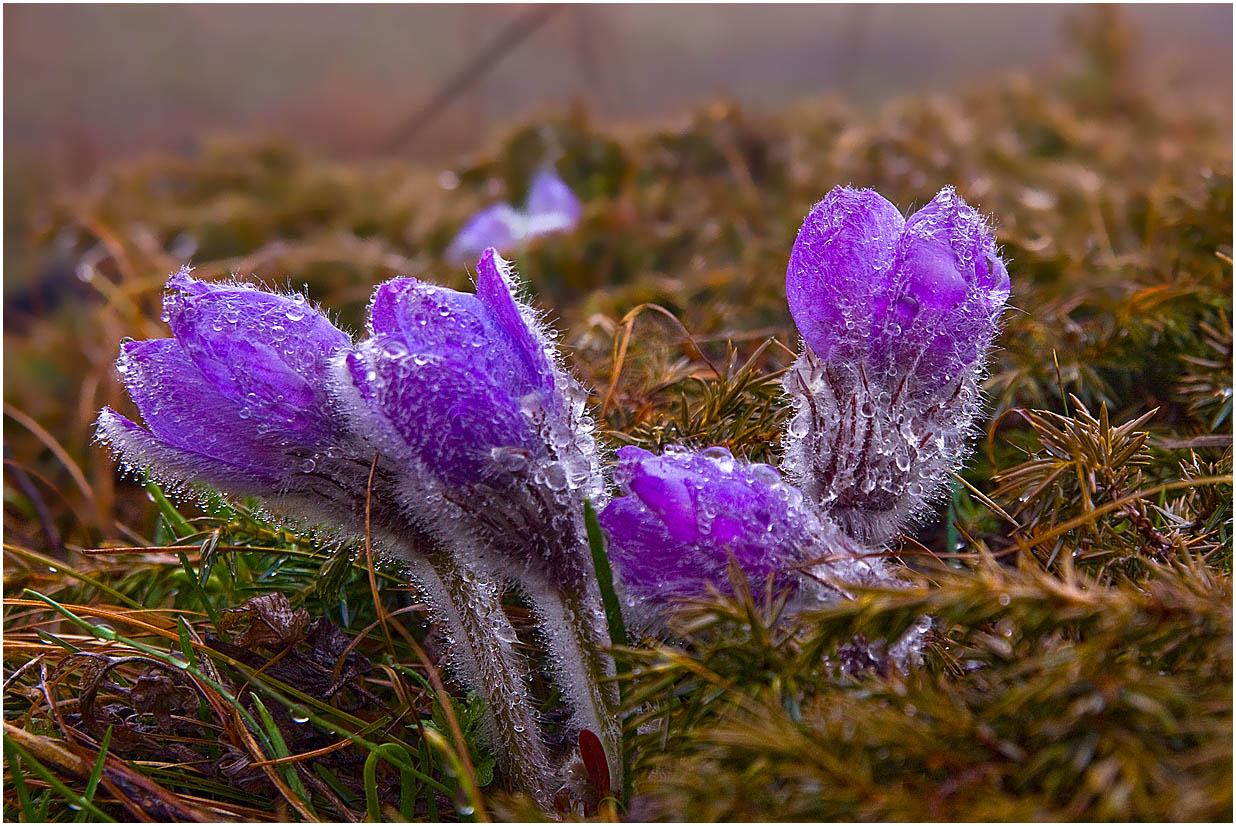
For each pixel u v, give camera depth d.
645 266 0.66
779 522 0.32
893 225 0.33
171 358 0.32
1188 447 0.39
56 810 0.35
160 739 0.36
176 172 0.96
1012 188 0.65
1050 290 0.49
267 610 0.36
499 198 0.78
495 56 0.96
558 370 0.33
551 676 0.36
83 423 0.56
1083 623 0.31
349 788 0.35
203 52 1.23
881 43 1.14
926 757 0.30
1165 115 0.82
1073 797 0.30
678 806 0.30
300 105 1.21
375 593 0.35
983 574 0.31
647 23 1.17
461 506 0.32
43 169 1.03
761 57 1.17
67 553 0.46
